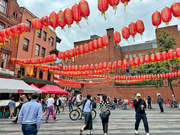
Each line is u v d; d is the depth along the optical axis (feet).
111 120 27.43
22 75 51.75
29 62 33.91
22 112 10.10
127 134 17.28
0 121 27.02
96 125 22.79
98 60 98.68
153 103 79.51
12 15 47.67
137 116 17.08
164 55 27.20
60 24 13.52
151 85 82.02
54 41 75.15
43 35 66.18
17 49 49.39
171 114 36.09
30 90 35.09
